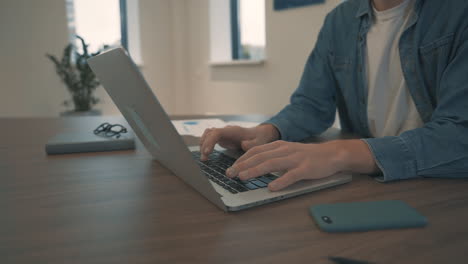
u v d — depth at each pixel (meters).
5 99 3.57
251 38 3.92
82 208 0.46
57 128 1.17
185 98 4.68
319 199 0.48
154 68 4.50
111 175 0.62
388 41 0.94
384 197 0.48
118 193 0.52
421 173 0.56
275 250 0.34
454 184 0.53
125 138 0.86
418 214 0.40
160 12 4.45
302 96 1.07
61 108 3.87
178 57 4.55
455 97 0.63
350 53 1.01
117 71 0.52
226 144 0.80
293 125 0.95
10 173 0.64
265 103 3.55
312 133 1.01
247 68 3.69
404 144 0.58
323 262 0.31
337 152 0.57
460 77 0.64
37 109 3.74
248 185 0.52
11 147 0.88
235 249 0.34
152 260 0.32
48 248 0.35
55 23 3.71
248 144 0.77
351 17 1.02
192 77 4.55
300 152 0.56
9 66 3.55
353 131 1.13
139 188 0.55
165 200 0.49
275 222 0.41
